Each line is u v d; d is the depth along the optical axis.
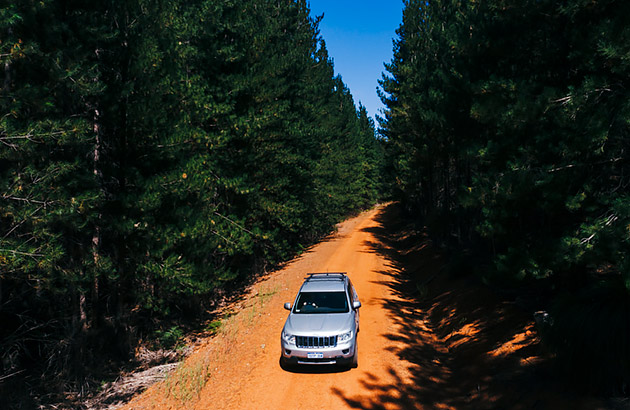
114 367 11.17
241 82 17.09
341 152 46.25
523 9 9.45
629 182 7.29
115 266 11.89
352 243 34.91
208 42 16.47
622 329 5.59
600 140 6.59
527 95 8.54
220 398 7.80
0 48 7.40
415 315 13.85
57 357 9.98
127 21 11.33
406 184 32.97
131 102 11.27
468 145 12.98
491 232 9.10
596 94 7.01
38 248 7.90
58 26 9.12
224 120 16.70
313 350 8.38
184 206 12.47
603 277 9.55
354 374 8.48
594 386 5.73
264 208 20.77
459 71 14.38
